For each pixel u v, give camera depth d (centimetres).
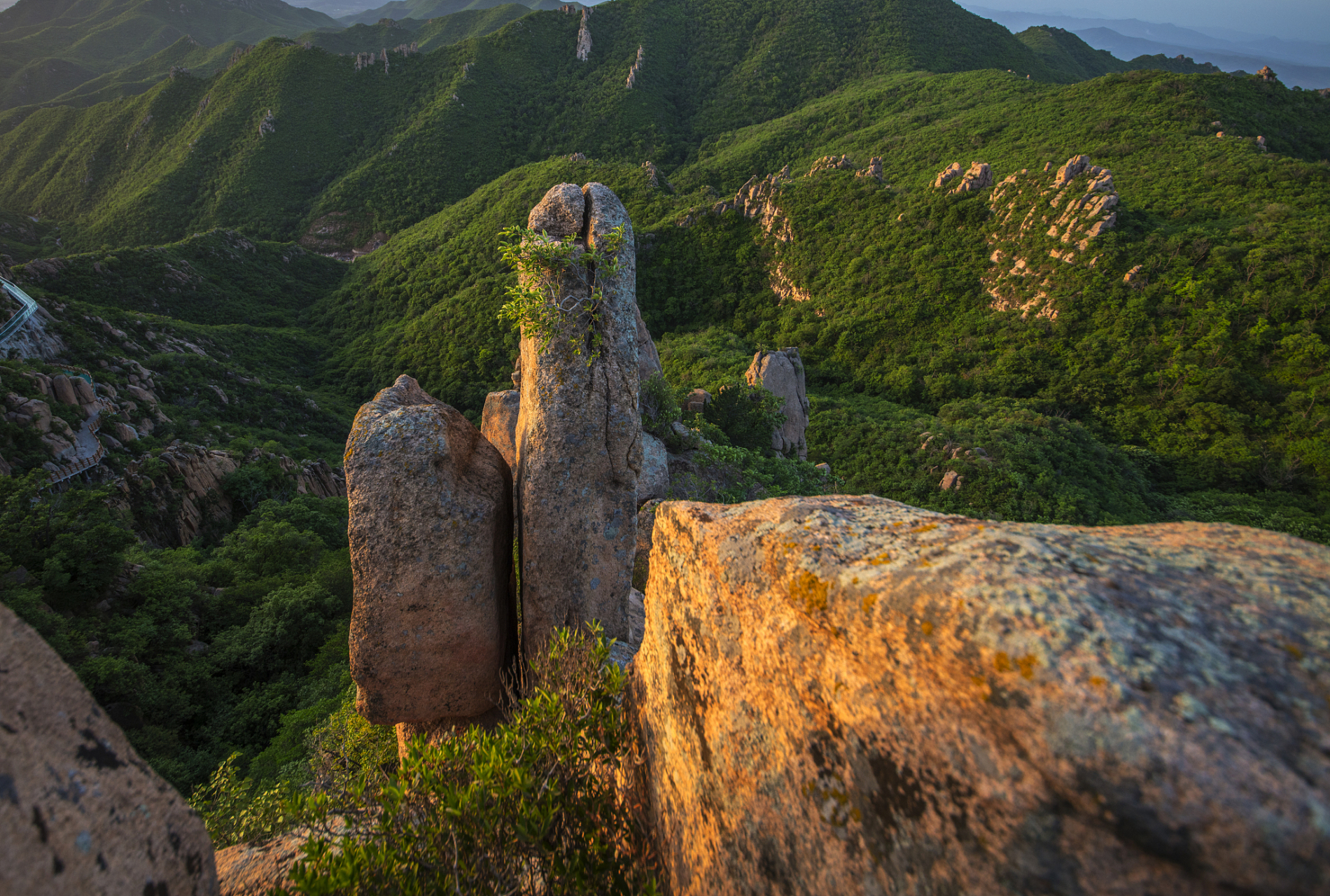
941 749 166
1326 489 5000
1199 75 9444
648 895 271
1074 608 157
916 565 199
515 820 308
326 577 2892
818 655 215
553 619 600
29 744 177
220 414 6297
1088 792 133
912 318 6962
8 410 4009
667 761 313
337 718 848
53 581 2391
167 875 200
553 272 602
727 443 2497
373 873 290
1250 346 5666
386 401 580
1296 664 138
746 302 8519
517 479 636
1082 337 6178
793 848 212
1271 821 111
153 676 2147
